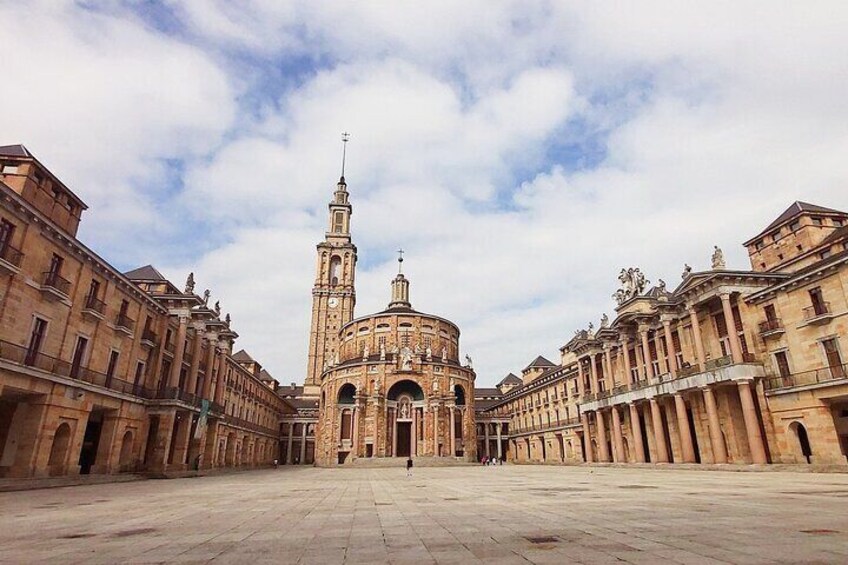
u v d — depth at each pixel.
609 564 6.44
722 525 9.62
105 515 13.80
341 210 142.75
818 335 35.38
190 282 49.03
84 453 39.59
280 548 8.28
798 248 49.44
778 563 6.24
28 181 32.56
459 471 49.59
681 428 45.84
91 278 35.34
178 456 45.41
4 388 27.00
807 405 35.34
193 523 11.84
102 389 35.56
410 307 100.56
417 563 6.86
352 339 91.50
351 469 63.44
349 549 8.08
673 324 51.16
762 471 34.53
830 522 9.76
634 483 24.00
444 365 82.12
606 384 61.22
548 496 17.45
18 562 7.34
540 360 115.25
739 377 39.25
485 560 6.95
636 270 58.69
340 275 133.62
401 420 79.94
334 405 81.31
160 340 45.41
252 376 77.38
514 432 100.62
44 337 30.33
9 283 27.39
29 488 25.64
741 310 41.88
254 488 26.17
